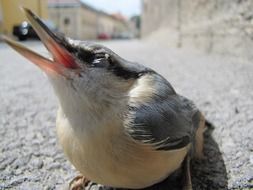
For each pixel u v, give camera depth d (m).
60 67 0.06
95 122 0.06
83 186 0.07
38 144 0.10
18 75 0.23
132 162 0.06
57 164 0.09
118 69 0.06
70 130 0.06
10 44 0.06
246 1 0.20
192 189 0.07
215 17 0.25
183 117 0.07
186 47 0.36
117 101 0.06
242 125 0.10
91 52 0.06
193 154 0.08
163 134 0.06
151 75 0.06
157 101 0.06
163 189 0.07
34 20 0.06
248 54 0.20
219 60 0.23
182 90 0.15
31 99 0.15
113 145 0.06
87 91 0.06
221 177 0.08
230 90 0.15
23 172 0.08
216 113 0.12
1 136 0.10
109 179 0.06
